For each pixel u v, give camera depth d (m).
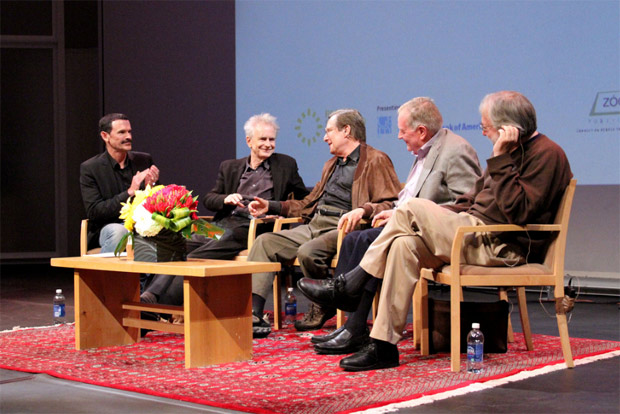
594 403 2.41
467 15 5.50
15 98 8.65
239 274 3.12
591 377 2.76
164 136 7.29
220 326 3.06
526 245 2.95
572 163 5.12
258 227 4.18
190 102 7.18
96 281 3.45
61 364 3.06
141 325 3.35
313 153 6.30
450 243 2.87
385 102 5.91
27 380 2.81
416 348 3.37
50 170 8.70
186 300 2.97
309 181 6.34
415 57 5.75
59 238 8.68
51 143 8.69
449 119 5.60
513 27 5.31
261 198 4.18
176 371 2.91
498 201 2.85
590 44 5.02
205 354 3.01
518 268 2.89
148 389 2.59
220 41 7.03
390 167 3.81
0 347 3.48
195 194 7.21
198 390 2.58
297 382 2.69
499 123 2.91
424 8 5.69
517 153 2.92
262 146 4.30
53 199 8.70
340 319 3.74
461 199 3.23
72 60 8.58
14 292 6.01
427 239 2.87
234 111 7.03
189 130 7.20
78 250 8.61
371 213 3.63
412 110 3.43
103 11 7.45
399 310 2.85
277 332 3.86
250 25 6.61
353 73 6.06
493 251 2.93
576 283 5.46
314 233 3.87
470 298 5.29
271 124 4.34
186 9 7.14
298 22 6.34
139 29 7.34
